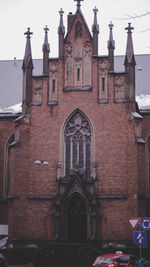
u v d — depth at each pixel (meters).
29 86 54.34
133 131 51.09
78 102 53.41
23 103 54.06
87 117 52.97
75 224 51.22
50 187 52.12
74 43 54.66
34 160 52.94
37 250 48.06
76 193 50.94
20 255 49.84
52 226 51.31
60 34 54.81
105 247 49.62
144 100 63.41
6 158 59.72
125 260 34.62
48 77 54.34
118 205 50.28
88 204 50.44
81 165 52.78
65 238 50.84
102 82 53.38
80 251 47.25
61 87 53.97
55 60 54.62
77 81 53.91
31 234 51.28
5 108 64.44
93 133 52.44
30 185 52.38
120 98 52.69
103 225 50.31
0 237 55.88
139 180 50.16
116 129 52.00
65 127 53.47
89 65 54.00
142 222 29.39
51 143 53.06
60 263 47.31
